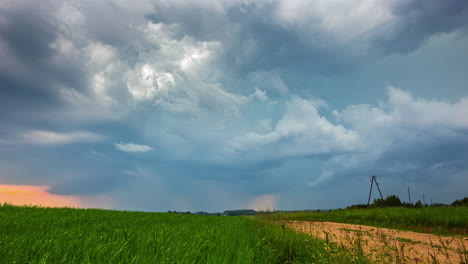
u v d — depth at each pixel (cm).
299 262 464
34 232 543
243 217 1650
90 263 315
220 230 757
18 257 326
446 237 912
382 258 439
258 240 587
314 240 549
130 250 382
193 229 766
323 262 420
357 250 452
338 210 2183
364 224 1457
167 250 387
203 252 429
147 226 817
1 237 454
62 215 1073
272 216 1300
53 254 350
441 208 1509
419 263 495
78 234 517
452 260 552
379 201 2931
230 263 382
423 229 1202
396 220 1469
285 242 580
